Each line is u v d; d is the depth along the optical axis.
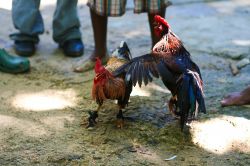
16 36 6.78
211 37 7.49
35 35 6.83
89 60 6.35
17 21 6.65
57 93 5.69
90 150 4.51
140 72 4.40
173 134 4.78
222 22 8.22
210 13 8.70
